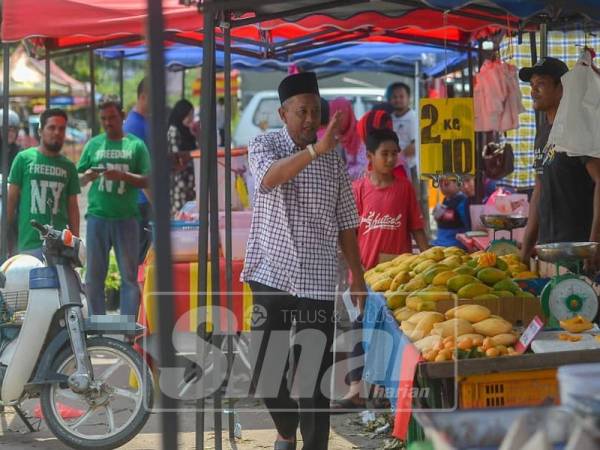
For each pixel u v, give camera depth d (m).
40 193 9.70
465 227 10.99
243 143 20.58
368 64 16.56
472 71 12.08
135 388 8.62
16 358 7.21
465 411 3.61
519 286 6.77
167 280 3.45
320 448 6.28
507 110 9.65
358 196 8.73
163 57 3.45
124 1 8.44
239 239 8.63
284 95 6.25
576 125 7.16
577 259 5.97
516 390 5.09
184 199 13.28
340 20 9.66
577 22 9.07
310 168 6.20
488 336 5.75
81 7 8.27
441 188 11.02
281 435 6.50
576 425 3.25
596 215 7.18
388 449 7.18
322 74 16.75
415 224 8.65
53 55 11.06
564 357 5.05
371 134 8.63
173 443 3.52
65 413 7.99
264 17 7.77
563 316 6.00
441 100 8.67
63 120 9.76
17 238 10.10
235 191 9.89
